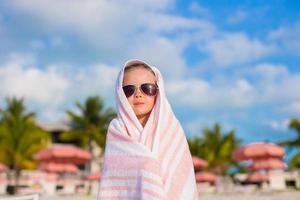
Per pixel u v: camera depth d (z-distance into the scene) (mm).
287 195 19375
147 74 1972
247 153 23438
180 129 1971
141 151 1788
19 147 39719
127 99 1953
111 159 1848
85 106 45688
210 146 50062
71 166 26578
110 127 1938
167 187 1786
